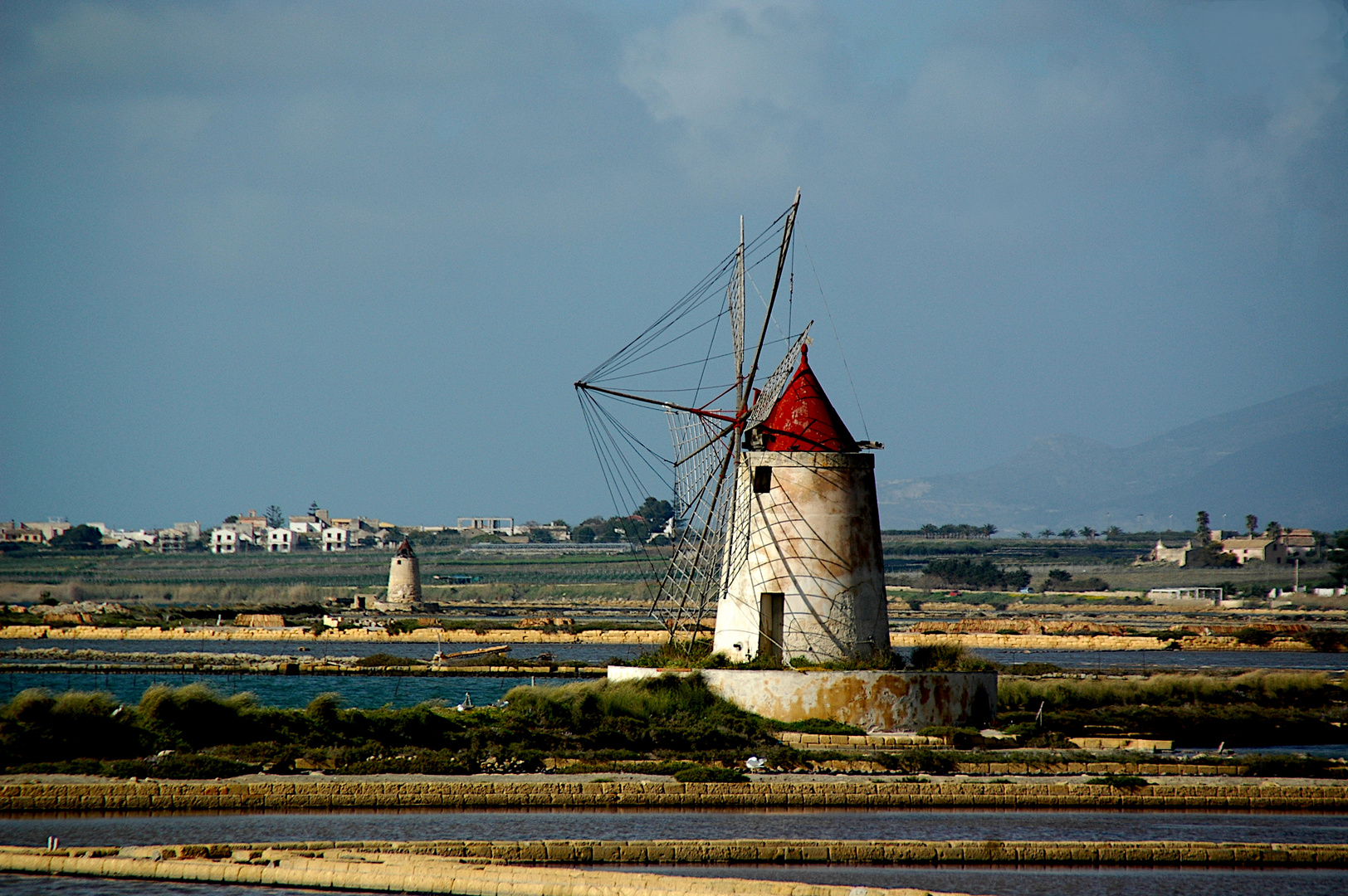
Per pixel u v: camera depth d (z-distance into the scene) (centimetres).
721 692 13350
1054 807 11312
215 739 12138
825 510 13550
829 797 11119
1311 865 9762
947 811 11125
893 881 9212
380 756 11944
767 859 9550
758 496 13712
